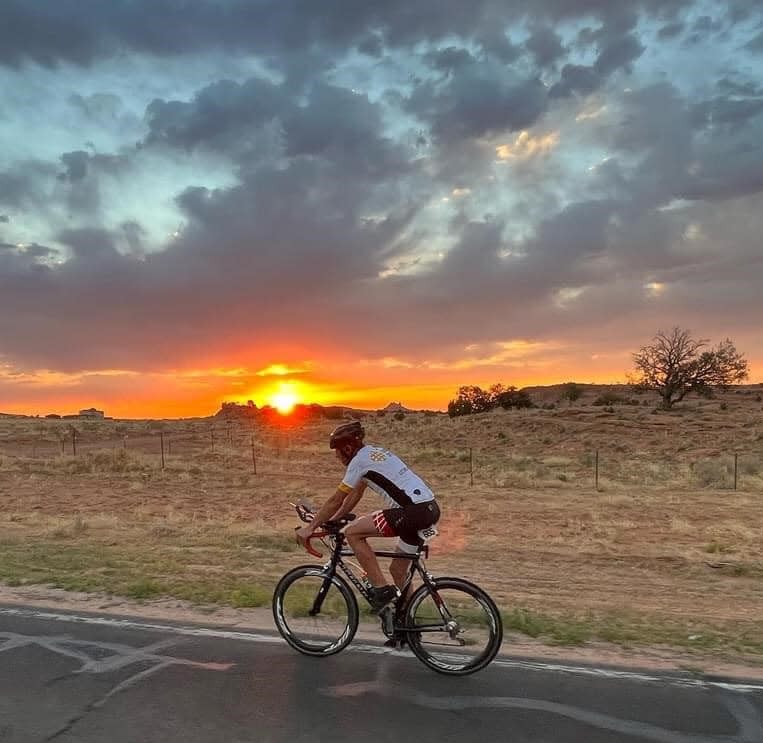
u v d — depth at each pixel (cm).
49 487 2136
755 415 4275
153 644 553
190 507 1803
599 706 438
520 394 6425
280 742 386
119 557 1021
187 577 851
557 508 1756
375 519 497
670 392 5509
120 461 2730
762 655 562
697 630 664
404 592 510
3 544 1167
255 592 730
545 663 518
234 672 491
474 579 988
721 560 1151
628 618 733
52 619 625
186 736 392
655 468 2789
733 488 2238
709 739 394
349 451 514
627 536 1390
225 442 4350
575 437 3962
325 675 486
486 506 1786
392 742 386
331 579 529
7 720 412
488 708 433
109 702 438
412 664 510
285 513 1697
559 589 934
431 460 3152
